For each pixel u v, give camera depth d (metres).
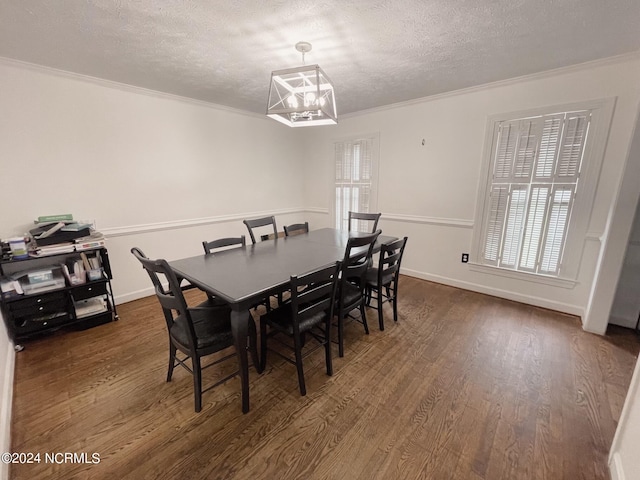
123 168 2.92
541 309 2.87
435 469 1.29
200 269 1.92
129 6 1.56
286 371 1.97
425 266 3.74
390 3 1.55
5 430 1.40
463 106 3.11
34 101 2.36
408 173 3.69
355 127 4.13
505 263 3.09
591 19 1.71
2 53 2.12
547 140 2.65
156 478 1.25
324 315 1.91
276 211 4.66
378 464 1.31
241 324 1.50
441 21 1.74
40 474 1.26
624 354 2.12
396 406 1.65
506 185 2.96
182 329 1.68
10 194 2.33
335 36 1.91
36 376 1.89
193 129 3.44
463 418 1.56
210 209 3.75
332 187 4.61
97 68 2.42
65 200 2.60
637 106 2.09
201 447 1.40
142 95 2.96
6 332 2.10
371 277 2.68
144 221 3.15
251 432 1.48
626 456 1.17
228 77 2.64
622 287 2.47
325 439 1.44
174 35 1.88
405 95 3.28
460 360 2.07
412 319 2.69
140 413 1.60
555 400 1.68
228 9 1.60
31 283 2.24
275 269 1.91
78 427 1.50
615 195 2.22
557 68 2.48
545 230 2.79
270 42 1.99
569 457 1.34
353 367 2.00
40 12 1.60
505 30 1.84
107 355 2.13
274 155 4.48
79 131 2.61
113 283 2.98
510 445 1.40
